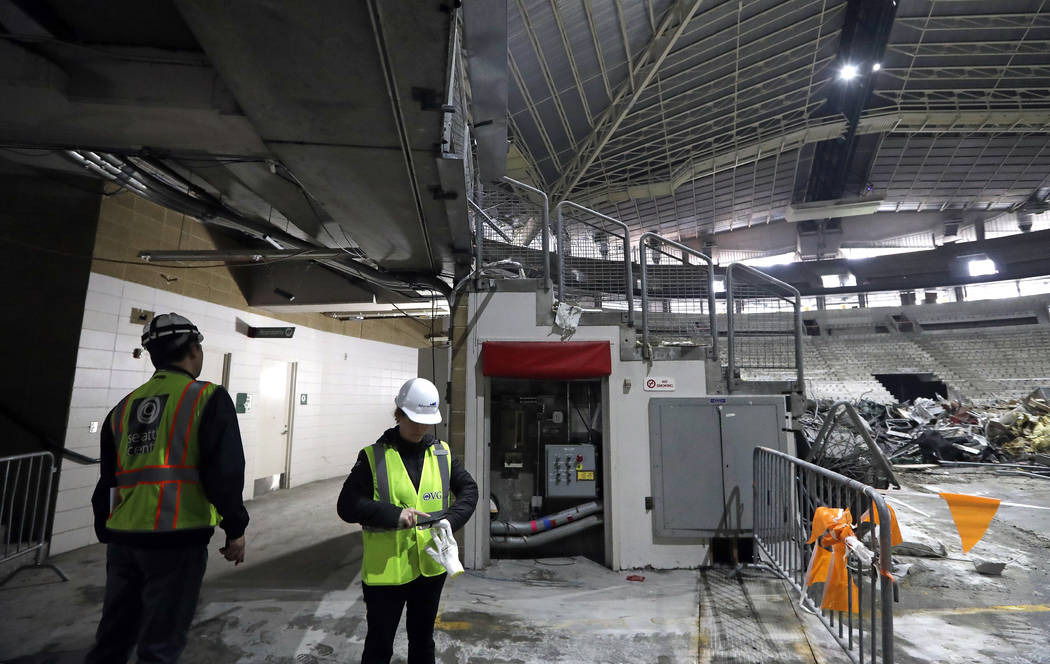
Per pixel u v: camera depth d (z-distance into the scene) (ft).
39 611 11.93
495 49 9.98
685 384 17.06
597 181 74.64
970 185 90.58
